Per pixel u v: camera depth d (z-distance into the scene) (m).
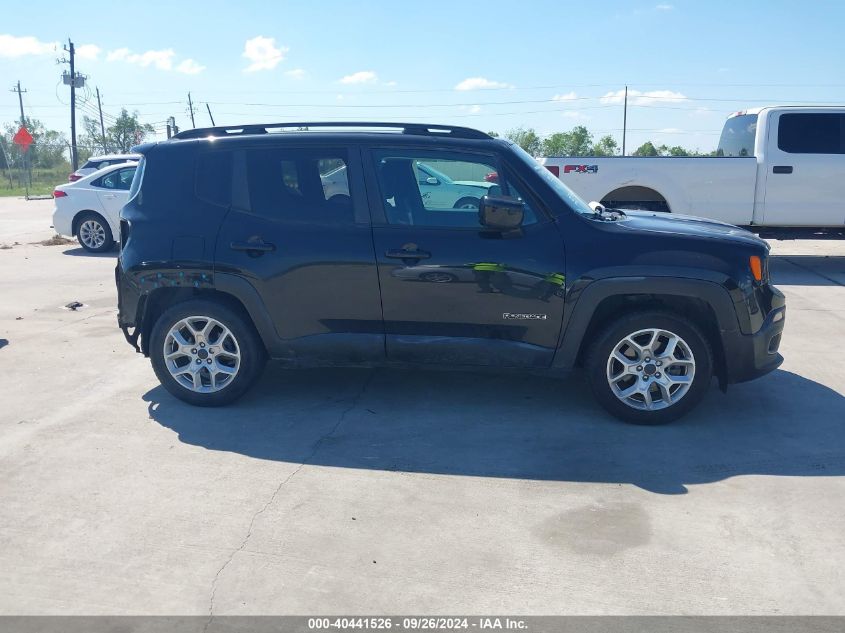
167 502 4.10
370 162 5.22
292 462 4.60
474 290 5.05
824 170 10.57
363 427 5.13
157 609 3.21
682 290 4.90
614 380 5.12
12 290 10.05
